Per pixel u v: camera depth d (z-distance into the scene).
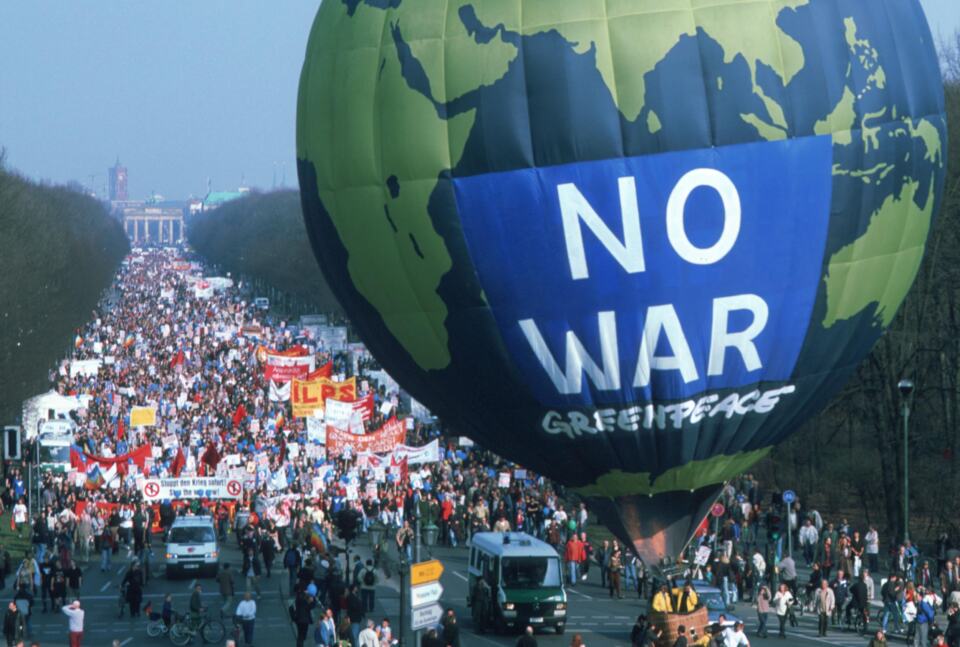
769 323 60.34
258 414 190.38
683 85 58.31
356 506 130.12
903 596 92.25
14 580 112.94
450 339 61.94
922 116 63.31
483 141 59.06
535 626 90.44
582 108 58.25
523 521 125.81
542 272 59.25
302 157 64.62
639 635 80.56
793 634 93.50
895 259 63.62
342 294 65.75
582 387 60.44
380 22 61.50
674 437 61.06
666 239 58.53
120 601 99.50
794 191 59.38
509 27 59.03
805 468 138.75
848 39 60.56
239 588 109.25
